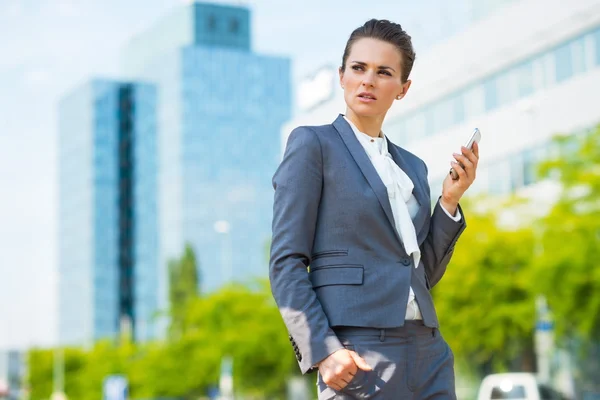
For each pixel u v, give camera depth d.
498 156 35.00
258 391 50.56
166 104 151.88
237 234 146.50
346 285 2.96
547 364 27.73
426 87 39.41
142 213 154.12
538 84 33.19
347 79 3.20
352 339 2.93
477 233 28.33
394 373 2.92
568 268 22.98
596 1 30.23
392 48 3.17
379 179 3.06
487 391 15.60
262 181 149.25
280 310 2.95
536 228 24.47
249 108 150.50
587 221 23.06
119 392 42.06
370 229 3.02
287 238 2.99
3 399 48.66
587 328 23.06
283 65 153.00
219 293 53.94
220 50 150.62
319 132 3.14
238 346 48.81
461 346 27.94
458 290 27.70
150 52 166.00
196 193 146.50
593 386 27.33
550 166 24.25
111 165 156.62
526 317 26.52
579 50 31.23
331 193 3.05
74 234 161.50
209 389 57.66
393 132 42.22
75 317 158.50
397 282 2.97
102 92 158.00
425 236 3.18
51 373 96.56
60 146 168.50
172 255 147.00
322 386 2.99
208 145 147.88
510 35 34.44
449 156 37.94
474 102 36.69
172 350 60.66
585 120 30.88
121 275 154.12
